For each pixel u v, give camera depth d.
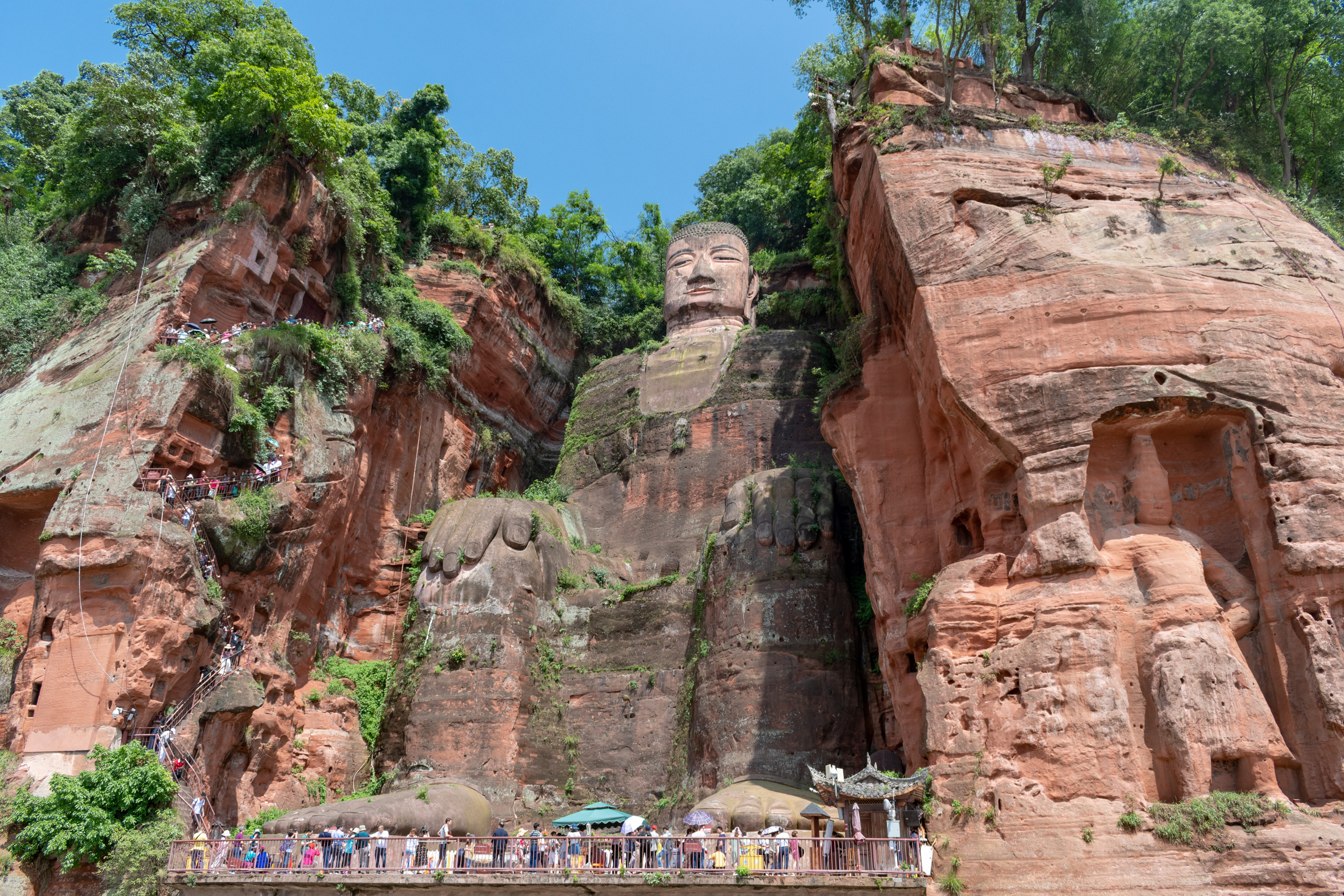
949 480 25.61
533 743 31.27
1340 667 19.06
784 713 28.14
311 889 20.28
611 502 39.81
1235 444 21.45
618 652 33.22
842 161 29.48
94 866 22.92
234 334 31.62
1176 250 24.08
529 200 55.66
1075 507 21.19
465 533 34.56
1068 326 22.64
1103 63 31.91
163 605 26.08
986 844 19.09
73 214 37.62
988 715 20.30
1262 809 17.81
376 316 39.19
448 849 21.78
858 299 31.67
